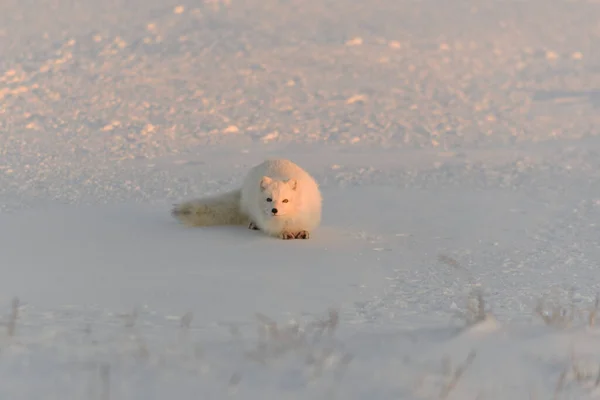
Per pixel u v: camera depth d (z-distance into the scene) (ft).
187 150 242.78
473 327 62.34
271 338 60.59
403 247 117.19
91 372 50.90
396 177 192.95
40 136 257.75
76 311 77.10
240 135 272.10
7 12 482.28
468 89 366.84
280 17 498.69
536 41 488.02
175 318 74.54
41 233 122.62
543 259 110.63
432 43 460.55
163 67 378.94
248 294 87.76
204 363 53.21
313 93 345.72
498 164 212.64
